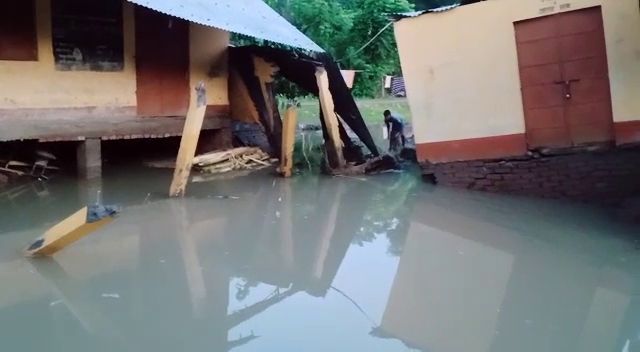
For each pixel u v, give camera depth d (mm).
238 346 4398
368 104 24922
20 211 8195
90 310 5012
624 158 8703
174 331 4668
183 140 9234
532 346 4496
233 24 10891
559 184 9156
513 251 6762
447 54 9523
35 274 5824
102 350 4316
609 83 8758
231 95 13516
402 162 12867
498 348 4438
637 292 5480
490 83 9367
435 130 9836
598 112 8875
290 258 6586
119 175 10969
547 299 5395
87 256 6395
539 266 6246
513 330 4754
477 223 7949
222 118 12953
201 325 4773
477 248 6918
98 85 10391
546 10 8953
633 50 8562
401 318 4977
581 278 5871
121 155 12852
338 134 11836
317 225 7961
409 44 9688
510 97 9289
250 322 4848
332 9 25422
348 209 8852
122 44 10727
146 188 9898
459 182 9898
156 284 5664
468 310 5172
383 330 4730
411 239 7332
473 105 9523
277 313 5059
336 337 4598
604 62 8789
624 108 8672
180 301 5266
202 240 7145
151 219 8008
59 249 6301
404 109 23688
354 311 5137
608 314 5027
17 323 4734
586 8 8766
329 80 12422
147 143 13102
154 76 11359
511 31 9164
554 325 4855
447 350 4414
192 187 10172
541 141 9195
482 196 9430
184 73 11969
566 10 8859
